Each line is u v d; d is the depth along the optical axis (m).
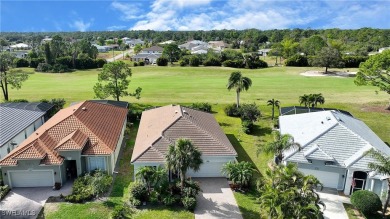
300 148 28.81
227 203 26.22
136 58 136.75
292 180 21.17
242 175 27.55
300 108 44.19
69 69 114.25
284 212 19.22
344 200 26.75
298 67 106.88
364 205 24.00
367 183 26.92
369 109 52.88
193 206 25.09
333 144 29.02
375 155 24.00
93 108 39.34
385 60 47.97
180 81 81.56
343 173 27.80
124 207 24.48
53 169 28.30
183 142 24.91
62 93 67.62
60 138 31.22
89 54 139.38
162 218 24.05
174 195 26.17
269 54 138.12
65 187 28.78
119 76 52.91
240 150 37.09
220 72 96.94
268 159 34.47
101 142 31.08
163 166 28.64
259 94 64.88
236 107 51.00
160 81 81.88
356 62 104.62
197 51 154.00
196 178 30.62
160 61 114.00
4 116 38.59
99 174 28.09
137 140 34.00
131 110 47.91
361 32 191.50
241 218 24.19
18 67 117.56
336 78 83.19
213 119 41.22
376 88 69.69
